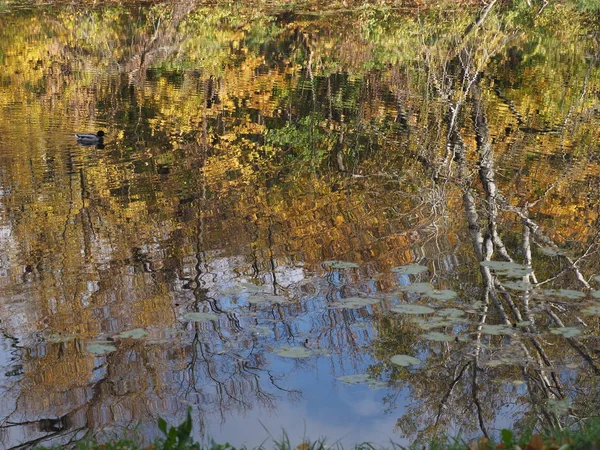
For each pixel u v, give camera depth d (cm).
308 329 802
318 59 2564
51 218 1105
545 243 1066
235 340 772
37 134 1553
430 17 3225
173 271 938
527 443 477
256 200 1212
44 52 2702
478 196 1257
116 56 2658
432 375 721
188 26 3278
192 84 2158
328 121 1738
